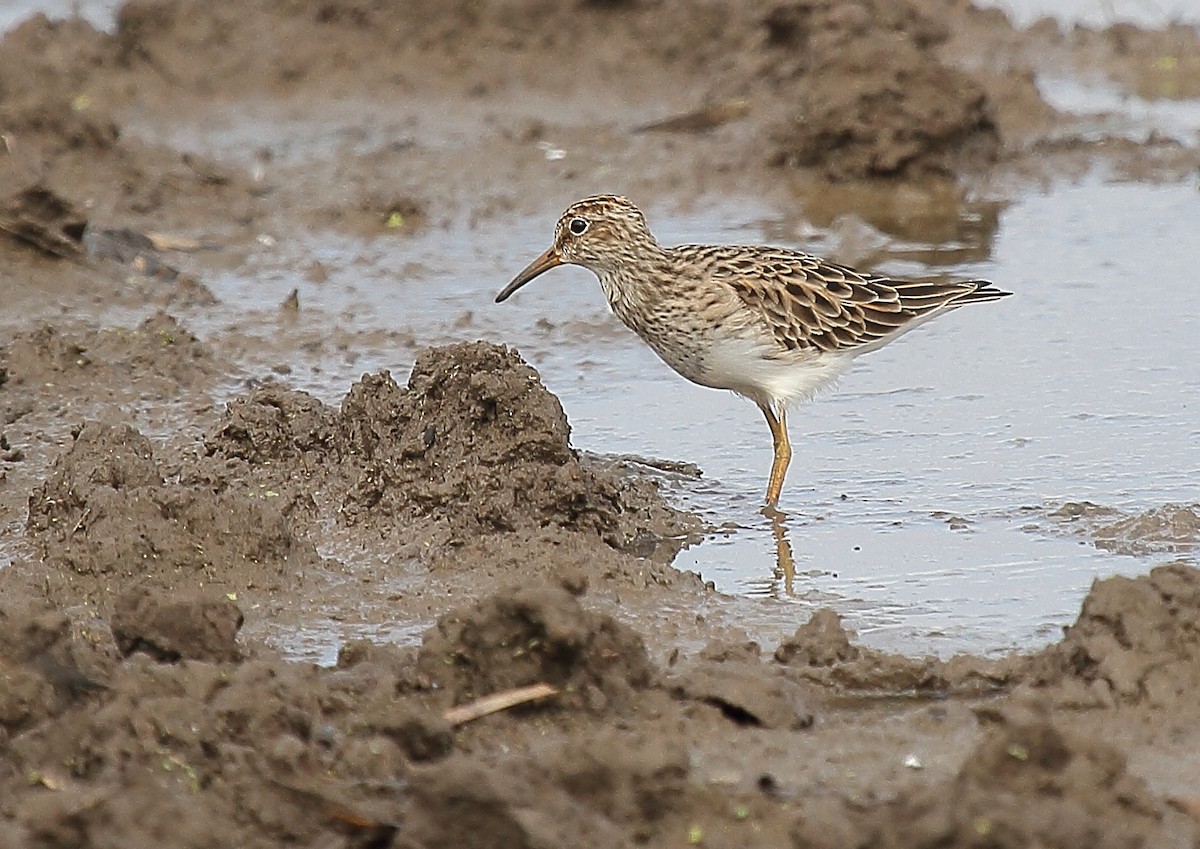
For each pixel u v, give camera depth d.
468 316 18.28
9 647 9.78
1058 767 8.49
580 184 22.83
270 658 10.58
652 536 13.34
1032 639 11.20
